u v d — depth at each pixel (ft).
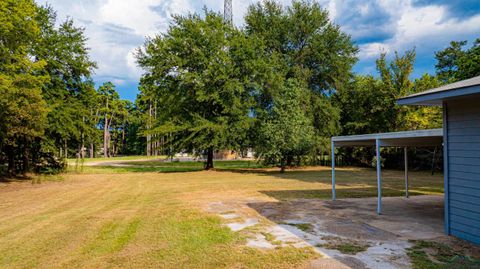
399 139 26.07
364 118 82.07
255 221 23.67
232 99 67.92
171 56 67.51
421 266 14.28
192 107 70.95
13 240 19.13
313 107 83.35
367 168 84.12
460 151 18.67
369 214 26.04
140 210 28.35
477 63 49.88
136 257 16.06
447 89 16.80
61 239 19.30
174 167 89.51
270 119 67.72
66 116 57.98
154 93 72.64
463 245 17.34
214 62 67.41
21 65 43.93
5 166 63.16
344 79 85.35
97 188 44.86
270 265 14.75
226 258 15.76
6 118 40.98
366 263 14.70
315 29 83.71
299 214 26.12
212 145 67.15
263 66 70.13
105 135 165.37
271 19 84.84
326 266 14.35
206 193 38.99
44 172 66.33
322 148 81.00
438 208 28.63
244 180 54.90
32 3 49.24
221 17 74.18
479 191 17.34
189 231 20.95
